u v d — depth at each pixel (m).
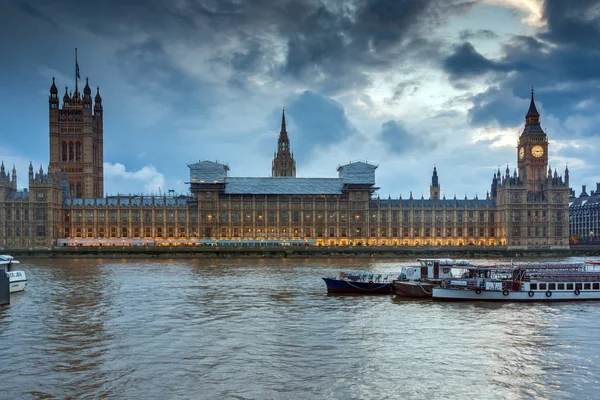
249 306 83.12
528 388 46.50
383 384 47.31
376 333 65.25
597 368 51.88
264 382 47.69
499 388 46.47
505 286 89.31
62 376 49.16
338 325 69.62
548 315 76.56
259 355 55.69
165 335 64.00
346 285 96.38
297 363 53.03
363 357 55.16
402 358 54.84
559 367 52.19
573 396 44.75
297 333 65.12
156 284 109.50
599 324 70.62
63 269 146.00
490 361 53.97
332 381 48.03
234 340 61.69
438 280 95.19
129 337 63.09
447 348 58.66
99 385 46.88
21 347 58.59
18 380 48.06
